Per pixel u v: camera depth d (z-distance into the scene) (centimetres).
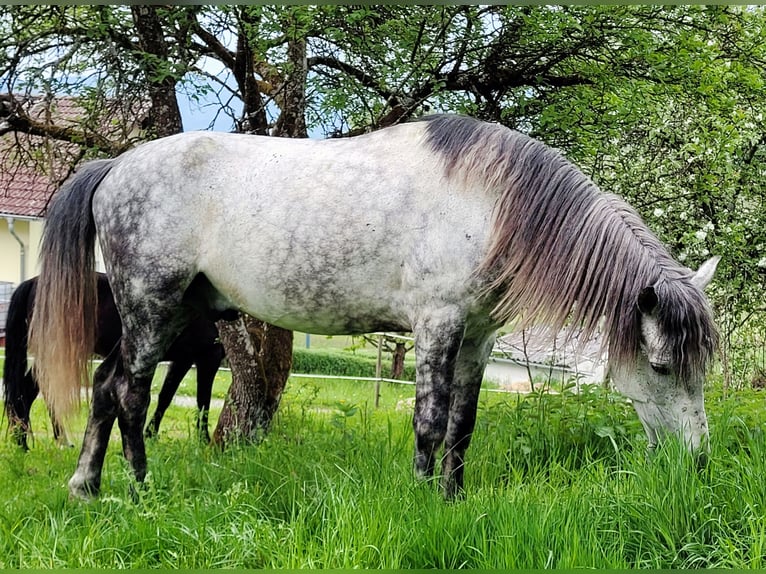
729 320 758
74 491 452
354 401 1082
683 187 738
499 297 434
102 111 650
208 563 350
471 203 426
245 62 670
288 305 457
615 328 407
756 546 345
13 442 643
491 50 648
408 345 1516
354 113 668
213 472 483
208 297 493
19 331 666
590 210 419
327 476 431
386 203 434
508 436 550
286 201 446
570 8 614
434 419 420
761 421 533
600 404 579
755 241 735
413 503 381
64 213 482
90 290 484
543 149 435
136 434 464
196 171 461
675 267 410
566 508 378
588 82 665
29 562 354
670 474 383
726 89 685
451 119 445
